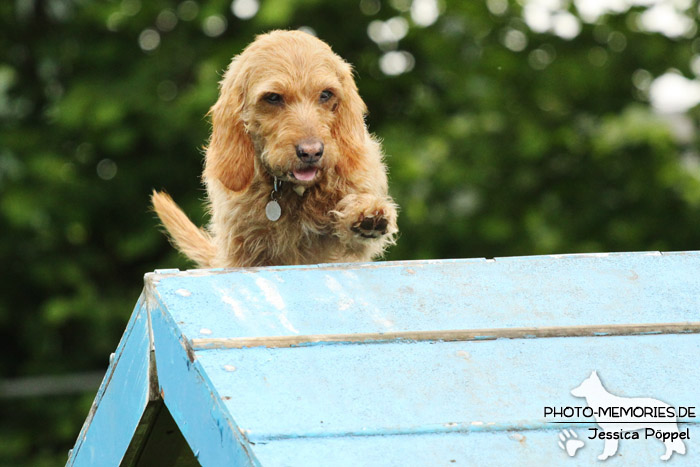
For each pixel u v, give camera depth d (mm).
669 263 5699
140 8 17719
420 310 5129
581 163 17766
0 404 17312
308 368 4613
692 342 4938
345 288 5309
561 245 16750
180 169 18016
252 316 4992
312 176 6855
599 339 4938
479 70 17953
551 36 18375
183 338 4766
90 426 6055
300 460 4031
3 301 17734
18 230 17156
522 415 4371
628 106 17438
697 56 18297
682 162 18312
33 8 18125
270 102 7016
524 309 5180
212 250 8086
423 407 4391
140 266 18359
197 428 4594
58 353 17906
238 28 18000
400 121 18359
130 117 17031
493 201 17234
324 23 18188
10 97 17766
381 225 6777
